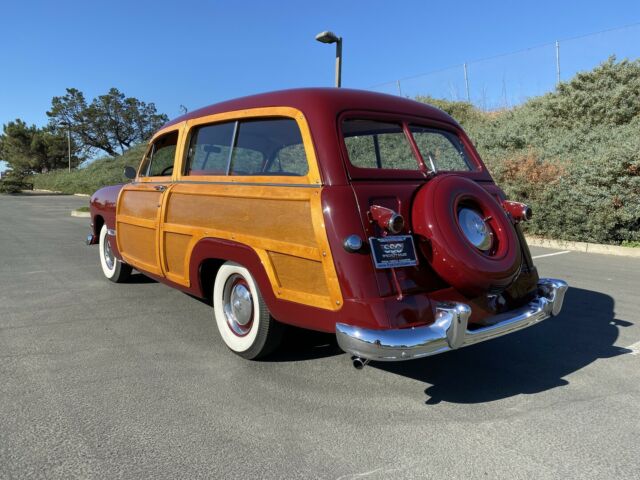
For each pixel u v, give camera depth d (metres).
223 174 3.90
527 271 3.72
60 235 11.61
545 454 2.64
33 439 2.71
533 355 4.11
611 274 7.30
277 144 3.45
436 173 3.59
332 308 2.95
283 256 3.22
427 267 3.09
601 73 14.64
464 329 2.91
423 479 2.42
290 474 2.45
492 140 14.56
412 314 2.88
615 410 3.14
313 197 3.03
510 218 3.80
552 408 3.16
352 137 3.31
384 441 2.75
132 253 5.28
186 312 5.13
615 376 3.68
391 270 2.93
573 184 10.05
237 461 2.54
